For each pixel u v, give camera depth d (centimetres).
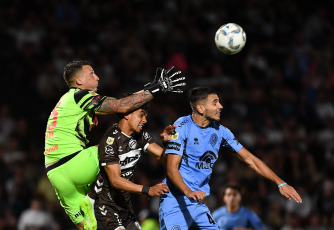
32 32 5606
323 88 5934
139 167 4528
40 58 5516
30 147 4872
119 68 5516
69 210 2019
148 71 5578
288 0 6838
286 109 5662
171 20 6225
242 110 5447
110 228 2077
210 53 5944
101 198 2083
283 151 5050
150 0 6328
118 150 2028
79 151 1964
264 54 6278
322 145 5328
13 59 5528
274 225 4359
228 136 2130
